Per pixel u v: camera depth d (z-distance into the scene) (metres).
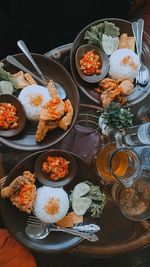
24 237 1.04
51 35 1.43
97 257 1.17
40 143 1.05
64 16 1.38
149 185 1.09
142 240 1.18
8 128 1.04
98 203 1.07
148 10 1.42
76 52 1.09
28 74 1.07
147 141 1.06
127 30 1.13
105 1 1.36
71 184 1.08
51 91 1.05
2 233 1.16
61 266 1.62
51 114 1.01
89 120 1.14
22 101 1.04
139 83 1.12
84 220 1.07
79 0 1.34
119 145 0.99
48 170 1.04
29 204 1.01
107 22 1.11
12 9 1.37
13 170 1.02
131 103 1.11
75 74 1.10
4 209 1.03
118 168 1.03
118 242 1.17
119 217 1.17
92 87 1.11
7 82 1.05
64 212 1.04
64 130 1.05
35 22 1.40
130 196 1.08
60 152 1.04
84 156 1.11
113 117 0.98
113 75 1.10
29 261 1.16
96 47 1.10
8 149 1.11
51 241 1.06
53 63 1.08
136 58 1.10
